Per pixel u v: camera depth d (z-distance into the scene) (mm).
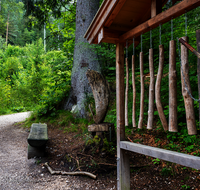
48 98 6219
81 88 5867
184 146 3252
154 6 1849
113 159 3141
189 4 1437
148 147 1869
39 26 8781
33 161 3510
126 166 2324
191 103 1460
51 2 7750
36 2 7992
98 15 2268
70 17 8461
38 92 6855
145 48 5273
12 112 10758
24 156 3795
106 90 3592
